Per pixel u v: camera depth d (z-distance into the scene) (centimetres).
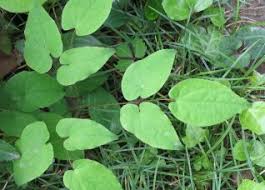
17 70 42
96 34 43
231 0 44
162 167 40
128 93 34
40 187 40
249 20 44
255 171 39
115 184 33
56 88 37
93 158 41
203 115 34
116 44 43
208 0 42
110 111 40
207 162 39
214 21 43
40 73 36
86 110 41
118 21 42
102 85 42
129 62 41
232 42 42
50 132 36
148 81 34
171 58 34
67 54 35
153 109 34
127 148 40
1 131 39
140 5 43
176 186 40
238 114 40
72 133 34
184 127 40
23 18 43
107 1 35
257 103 39
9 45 42
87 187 33
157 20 43
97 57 35
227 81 40
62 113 39
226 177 40
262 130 38
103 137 34
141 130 34
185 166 40
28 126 34
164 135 33
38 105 37
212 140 40
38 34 35
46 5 42
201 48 42
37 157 34
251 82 41
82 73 35
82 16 35
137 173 39
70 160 37
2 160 34
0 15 42
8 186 39
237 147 39
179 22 43
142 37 43
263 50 42
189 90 34
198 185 40
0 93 37
